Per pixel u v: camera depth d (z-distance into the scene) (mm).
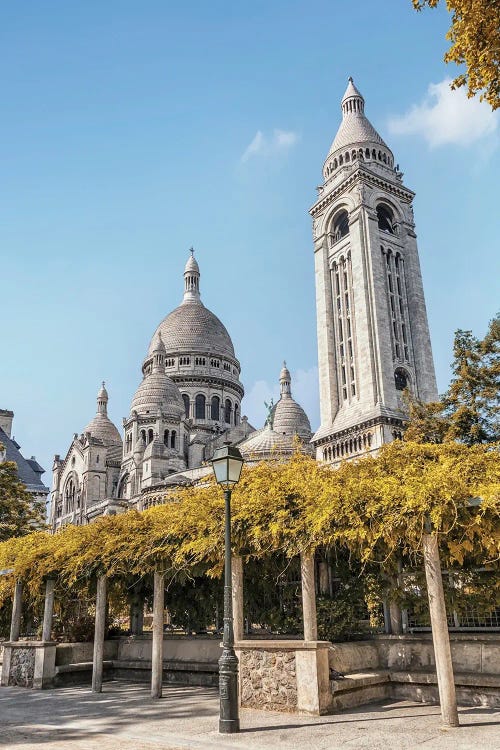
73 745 14031
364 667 19469
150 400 115375
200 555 19312
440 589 15453
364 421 76688
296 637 21844
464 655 18125
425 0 17094
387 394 79312
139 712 18438
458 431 41750
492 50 15977
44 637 26172
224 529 18547
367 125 100562
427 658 19234
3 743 14359
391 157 99875
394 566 18984
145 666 25906
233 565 19922
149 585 26859
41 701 21297
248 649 18625
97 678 23375
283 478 18734
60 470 128250
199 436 116562
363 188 90688
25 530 52656
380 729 14664
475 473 15859
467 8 15969
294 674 17438
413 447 18031
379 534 15883
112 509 101812
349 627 20625
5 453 95188
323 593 21547
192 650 24953
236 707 15383
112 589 27562
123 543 22438
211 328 140125
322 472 18828
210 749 13508
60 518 123125
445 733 14008
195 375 130625
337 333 90625
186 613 26531
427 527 15633
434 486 15172
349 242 91375
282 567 21594
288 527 17641
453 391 44500
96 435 127250
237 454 17500
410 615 20812
